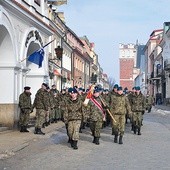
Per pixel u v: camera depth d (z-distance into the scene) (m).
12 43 17.84
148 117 30.00
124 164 9.55
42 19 24.64
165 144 13.61
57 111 22.30
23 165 9.37
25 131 16.73
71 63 53.69
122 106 13.75
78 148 12.39
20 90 19.20
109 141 14.38
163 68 64.81
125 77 161.12
